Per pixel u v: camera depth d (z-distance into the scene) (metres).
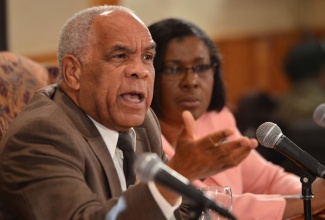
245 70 14.77
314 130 9.27
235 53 14.51
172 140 5.21
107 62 3.78
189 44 5.07
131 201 3.25
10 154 3.60
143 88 3.80
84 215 3.29
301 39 15.80
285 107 11.08
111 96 3.78
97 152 3.80
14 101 4.85
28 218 3.48
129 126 3.83
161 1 11.91
